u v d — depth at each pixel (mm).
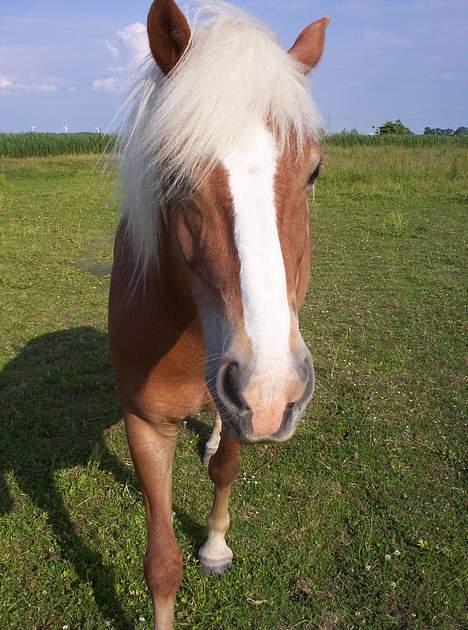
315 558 2703
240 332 1365
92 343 5070
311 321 5508
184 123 1504
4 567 2668
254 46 1560
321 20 2031
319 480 3225
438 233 9234
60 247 8531
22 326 5441
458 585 2551
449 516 2953
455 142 23312
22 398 4117
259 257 1396
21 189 15086
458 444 3543
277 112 1500
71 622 2408
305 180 1572
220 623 2391
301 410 1392
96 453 3424
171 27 1619
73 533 2873
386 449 3486
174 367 2000
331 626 2373
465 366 4551
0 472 3328
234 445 2463
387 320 5523
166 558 2090
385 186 13898
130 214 1897
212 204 1474
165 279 1841
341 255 7984
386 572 2613
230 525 2895
